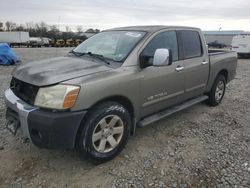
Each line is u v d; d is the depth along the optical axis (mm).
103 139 3320
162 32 4207
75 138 3029
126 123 3531
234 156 3650
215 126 4785
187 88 4727
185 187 2955
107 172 3215
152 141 4070
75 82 2973
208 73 5312
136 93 3635
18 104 3141
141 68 3693
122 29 4465
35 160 3434
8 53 13898
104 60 3680
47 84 2953
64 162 3404
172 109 4578
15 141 3920
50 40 52969
